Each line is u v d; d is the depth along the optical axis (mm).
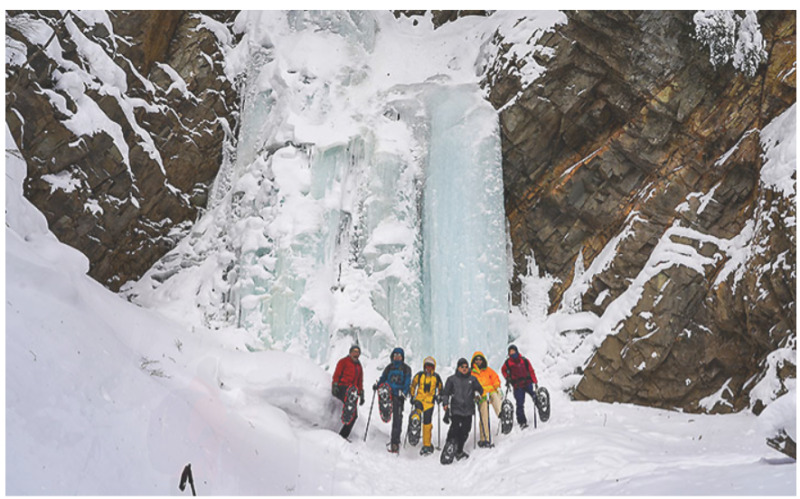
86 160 10734
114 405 5141
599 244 12961
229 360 9023
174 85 13094
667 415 10672
